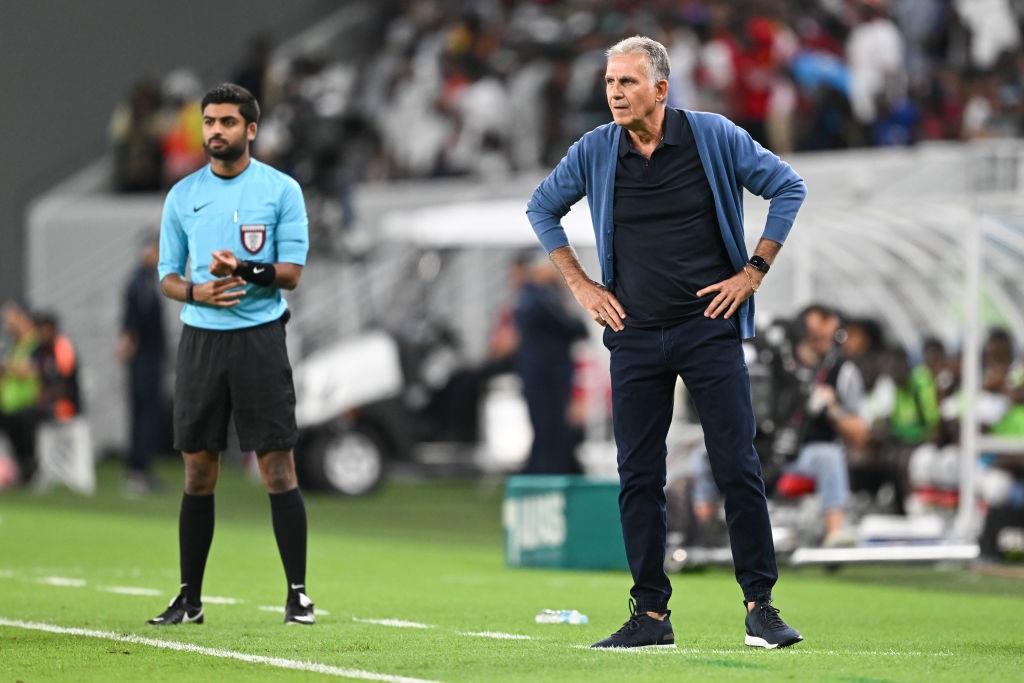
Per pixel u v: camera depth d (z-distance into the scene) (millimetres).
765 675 21312
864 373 50531
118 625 27547
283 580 36875
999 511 42000
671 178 23562
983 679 21328
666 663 22391
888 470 49094
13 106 93500
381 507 61562
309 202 79125
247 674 21781
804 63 73562
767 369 40031
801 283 50500
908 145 72688
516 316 60312
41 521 53094
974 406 43594
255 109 27422
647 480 24031
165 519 54500
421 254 67812
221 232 27188
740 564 24250
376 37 97625
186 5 99375
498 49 87250
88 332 88938
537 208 24672
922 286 53750
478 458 66125
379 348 65750
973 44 75625
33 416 66812
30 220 92375
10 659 23297
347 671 21891
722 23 74688
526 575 39188
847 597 35094
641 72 23234
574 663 22453
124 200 91312
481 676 21297
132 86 97750
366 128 88062
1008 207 43500
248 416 27125
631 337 23828
